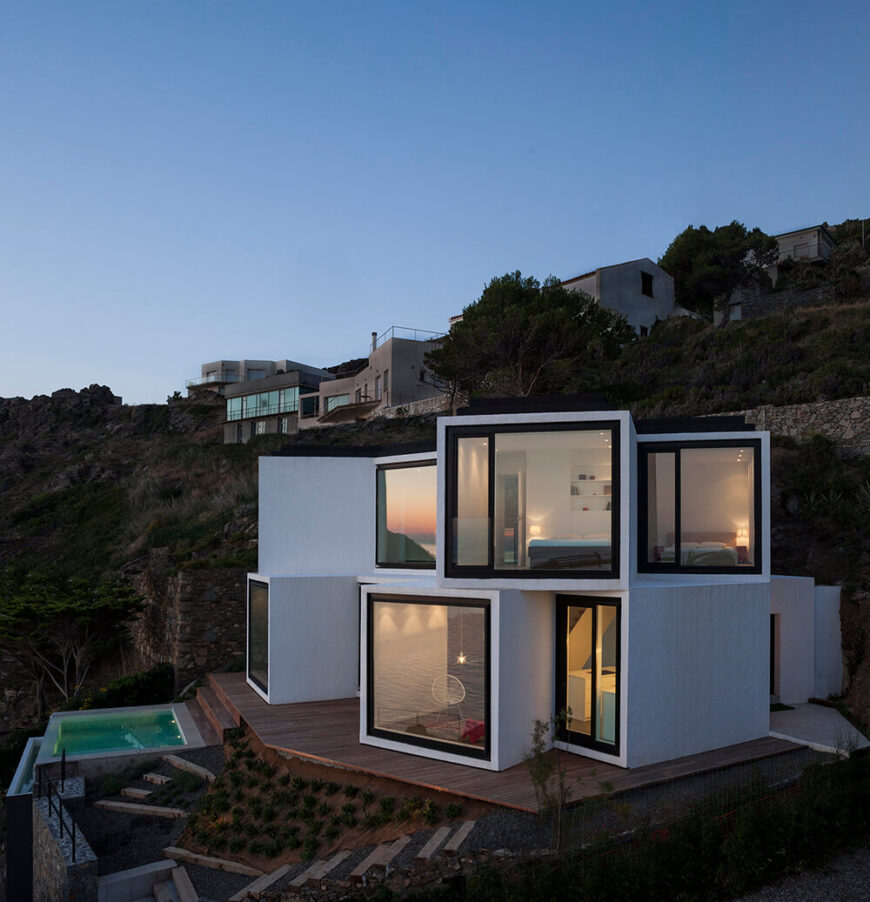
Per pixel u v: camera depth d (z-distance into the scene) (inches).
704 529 452.4
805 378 926.4
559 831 274.1
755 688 409.7
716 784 335.6
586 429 374.0
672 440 460.8
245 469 1266.0
